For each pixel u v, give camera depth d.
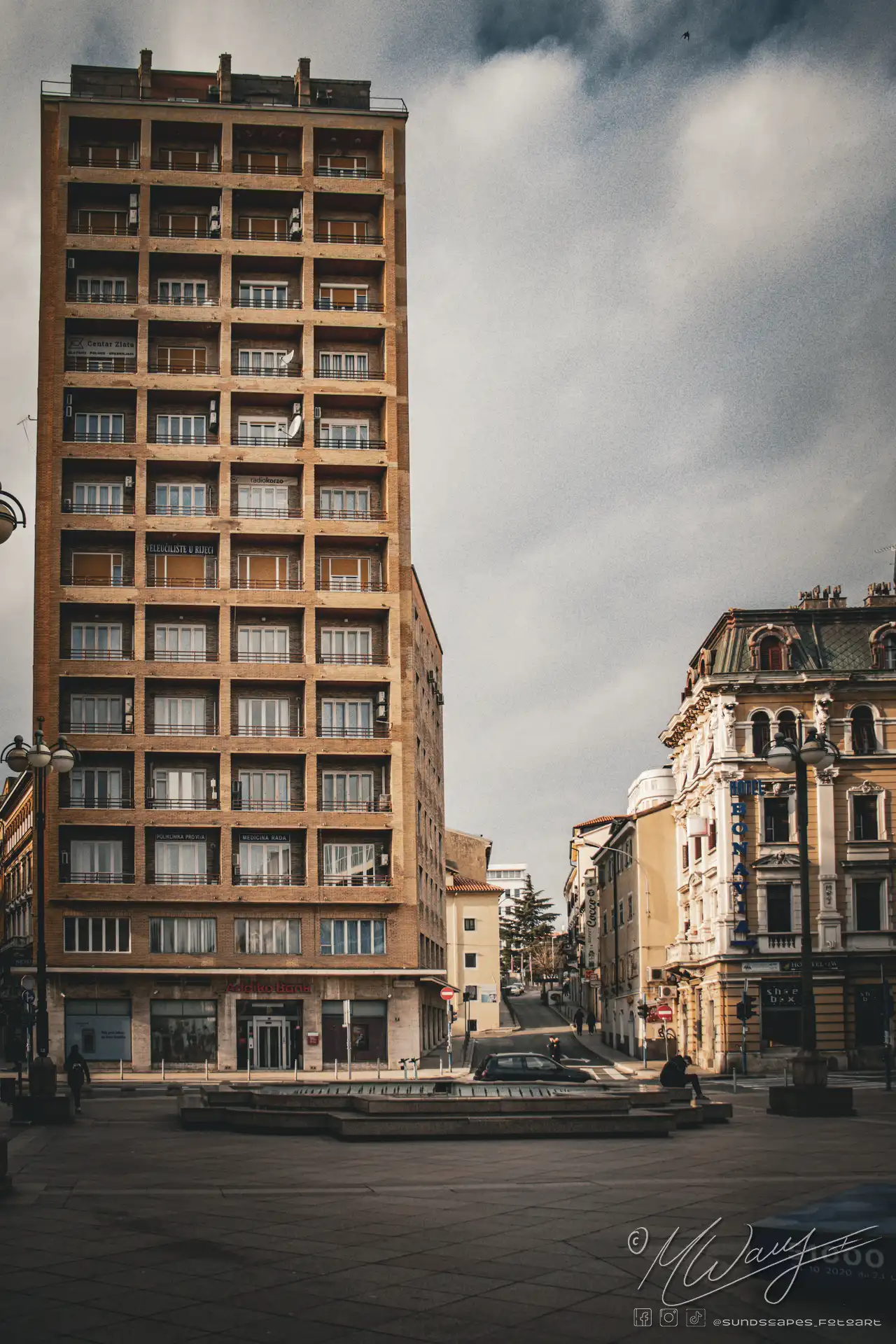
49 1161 23.73
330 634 71.62
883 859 66.44
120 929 67.50
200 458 71.12
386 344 73.75
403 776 70.06
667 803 83.50
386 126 75.56
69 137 73.56
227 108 74.06
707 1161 22.89
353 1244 14.83
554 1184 19.86
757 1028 65.12
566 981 165.00
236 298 74.06
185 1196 18.72
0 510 18.22
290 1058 67.94
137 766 68.00
